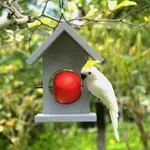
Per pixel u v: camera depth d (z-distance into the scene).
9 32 3.40
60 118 3.00
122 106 5.64
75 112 3.13
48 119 2.99
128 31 4.86
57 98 3.12
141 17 4.25
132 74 5.33
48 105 3.15
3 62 6.83
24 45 5.63
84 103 3.13
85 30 4.88
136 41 5.04
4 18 3.14
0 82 6.07
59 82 3.10
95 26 4.79
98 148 5.46
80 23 3.63
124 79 5.30
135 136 7.33
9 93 5.90
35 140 7.36
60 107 3.14
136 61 5.09
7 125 5.53
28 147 7.05
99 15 3.71
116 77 5.31
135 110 5.75
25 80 6.23
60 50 3.15
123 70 5.04
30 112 5.93
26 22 3.10
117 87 5.36
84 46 2.96
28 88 6.09
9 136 6.02
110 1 3.36
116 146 7.13
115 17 4.55
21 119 5.93
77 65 3.15
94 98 5.52
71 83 3.10
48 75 3.16
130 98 5.55
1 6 3.19
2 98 5.92
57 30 2.96
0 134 6.25
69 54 3.15
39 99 6.06
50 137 7.55
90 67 2.89
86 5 4.41
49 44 2.96
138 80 5.66
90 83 2.88
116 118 2.86
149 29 4.91
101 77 2.90
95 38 4.83
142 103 5.65
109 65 5.20
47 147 7.38
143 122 6.40
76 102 3.14
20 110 5.94
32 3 4.41
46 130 7.54
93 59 3.06
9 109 6.02
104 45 4.86
